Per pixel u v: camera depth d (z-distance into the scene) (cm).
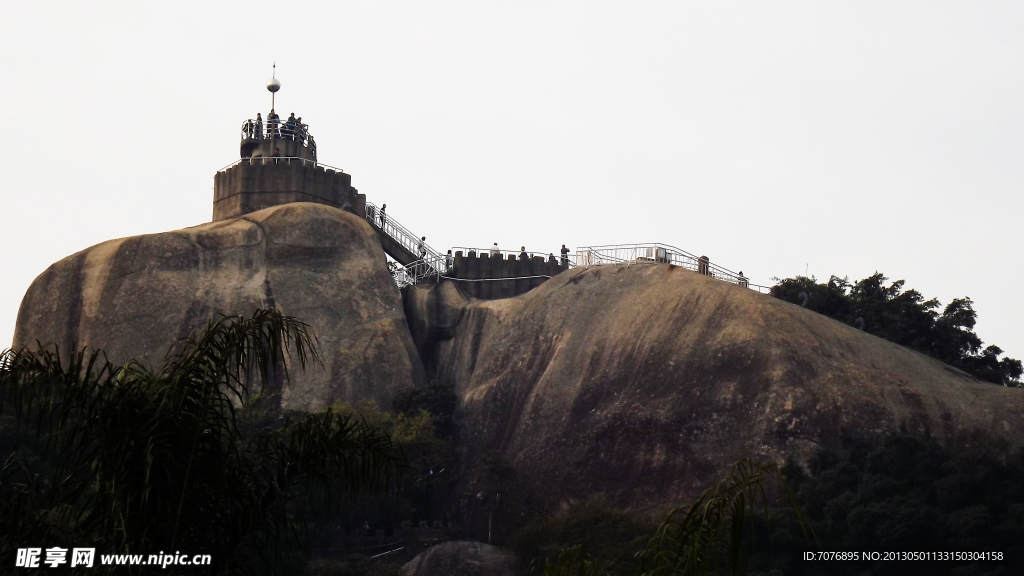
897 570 6012
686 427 7981
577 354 8844
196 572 1603
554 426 8444
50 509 1593
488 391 8988
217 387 1700
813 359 8169
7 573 1535
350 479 1800
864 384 7994
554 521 7094
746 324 8400
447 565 6800
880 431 7681
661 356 8462
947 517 6297
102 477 1584
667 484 7762
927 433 7744
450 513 7806
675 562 1523
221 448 1662
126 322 9012
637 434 8075
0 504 1591
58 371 1666
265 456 1777
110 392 1647
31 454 4178
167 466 1589
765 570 5897
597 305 9188
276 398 8594
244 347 1734
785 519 6109
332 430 1806
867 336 8744
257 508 1656
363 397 8894
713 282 8912
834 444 7631
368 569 6631
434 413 8862
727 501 1527
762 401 7919
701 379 8206
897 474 6900
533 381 8919
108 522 1562
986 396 8062
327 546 6794
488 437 8744
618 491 7869
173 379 1652
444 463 8212
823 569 6012
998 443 7612
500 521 7569
